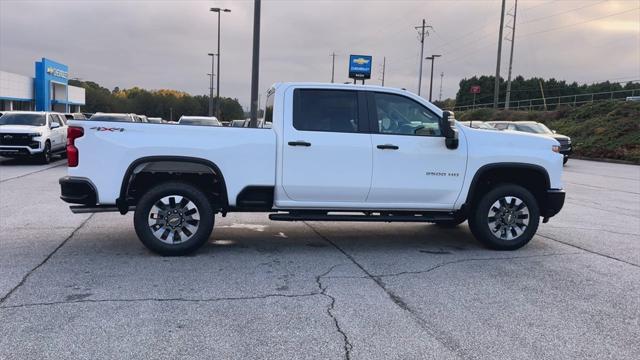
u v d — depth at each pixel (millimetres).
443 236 7594
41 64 51375
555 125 36688
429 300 4770
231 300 4656
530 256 6473
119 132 5883
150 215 6008
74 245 6551
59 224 7844
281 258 6141
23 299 4559
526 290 5109
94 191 5879
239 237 7234
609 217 9594
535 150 6727
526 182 7059
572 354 3721
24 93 49281
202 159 5996
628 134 28547
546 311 4547
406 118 6473
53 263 5707
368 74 43375
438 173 6449
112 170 5871
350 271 5660
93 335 3854
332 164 6211
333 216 6375
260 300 4672
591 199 12180
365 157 6262
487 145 6590
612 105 34938
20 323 4039
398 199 6453
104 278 5207
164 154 5941
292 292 4914
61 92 58594
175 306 4473
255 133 6125
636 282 5430
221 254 6258
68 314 4238
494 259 6289
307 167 6184
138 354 3570
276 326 4098
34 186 12086
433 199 6520
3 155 17344
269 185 6168
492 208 6660
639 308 4660
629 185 15438
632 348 3838
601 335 4059
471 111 53000
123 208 6051
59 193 11000
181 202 6055
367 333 4004
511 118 42750
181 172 6094
